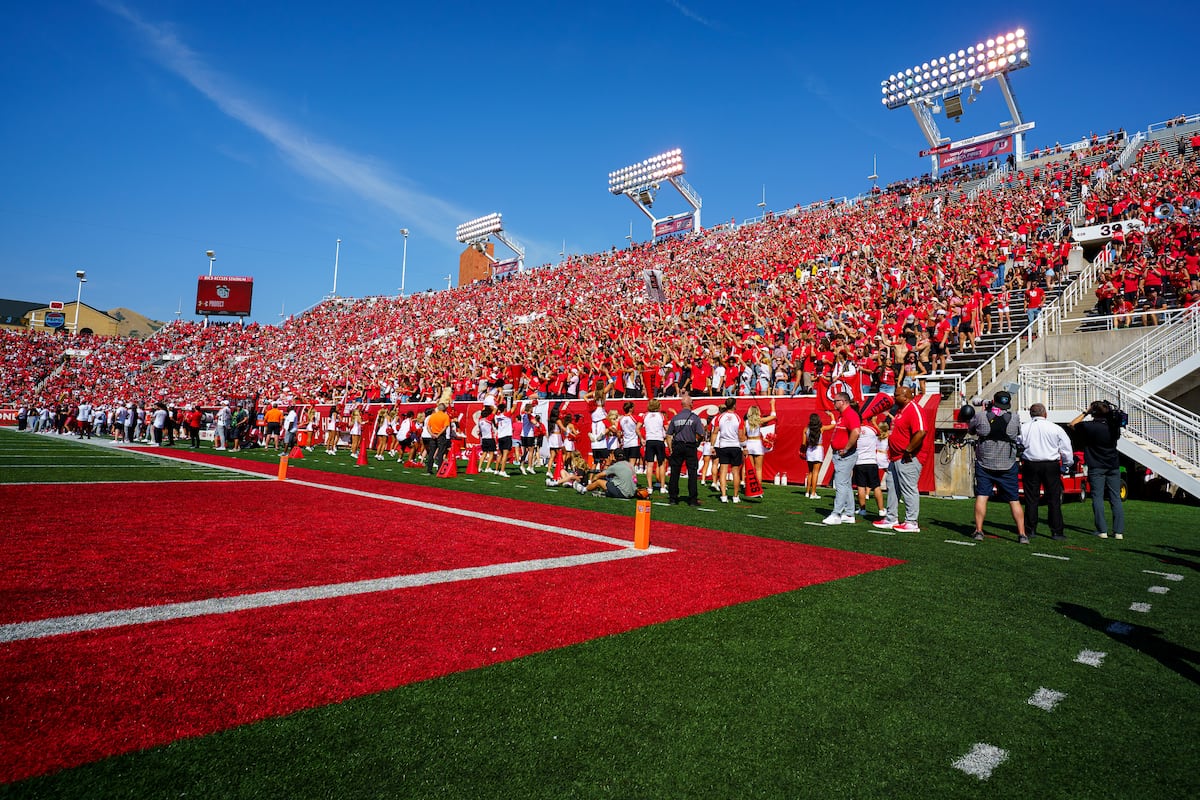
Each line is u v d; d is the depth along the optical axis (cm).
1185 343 1252
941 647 360
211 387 4759
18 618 354
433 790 208
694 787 217
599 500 1037
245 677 287
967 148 3731
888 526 821
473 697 277
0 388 4972
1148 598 479
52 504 771
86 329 7325
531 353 2672
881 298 2192
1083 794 221
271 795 201
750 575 517
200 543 572
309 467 1571
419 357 3744
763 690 296
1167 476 1134
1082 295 1823
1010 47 3494
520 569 508
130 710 253
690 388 1855
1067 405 1296
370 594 423
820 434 1182
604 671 311
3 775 204
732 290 3017
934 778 228
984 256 2219
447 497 1006
